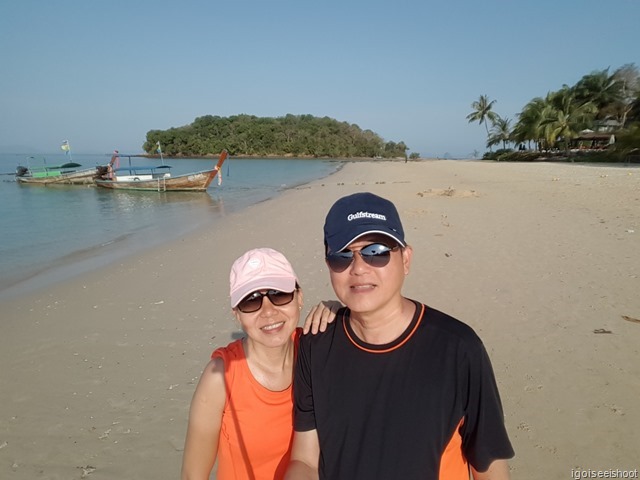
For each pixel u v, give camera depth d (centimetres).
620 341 479
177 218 1803
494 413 155
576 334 502
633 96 4666
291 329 190
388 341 166
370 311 162
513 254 841
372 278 161
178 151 12838
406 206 1538
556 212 1262
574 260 774
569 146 5425
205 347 536
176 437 375
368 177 3700
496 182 2433
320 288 732
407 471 151
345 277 166
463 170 3884
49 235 1493
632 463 315
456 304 612
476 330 531
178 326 604
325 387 169
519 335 511
